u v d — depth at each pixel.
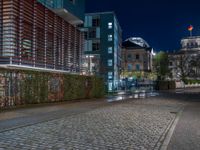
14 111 14.21
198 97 31.06
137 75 75.44
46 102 18.80
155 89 56.16
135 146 7.30
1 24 19.84
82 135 8.55
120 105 19.50
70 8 28.48
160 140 8.14
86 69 32.91
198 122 11.87
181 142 7.91
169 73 80.31
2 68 14.76
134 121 11.79
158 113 15.05
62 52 27.52
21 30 20.67
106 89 35.00
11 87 15.42
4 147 6.87
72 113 13.95
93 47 63.16
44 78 18.50
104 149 6.90
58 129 9.46
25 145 7.09
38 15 23.00
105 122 11.32
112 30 62.47
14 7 19.84
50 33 25.11
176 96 32.81
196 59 95.44
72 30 30.02
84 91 24.39
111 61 61.91
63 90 21.03
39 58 23.03
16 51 20.14
